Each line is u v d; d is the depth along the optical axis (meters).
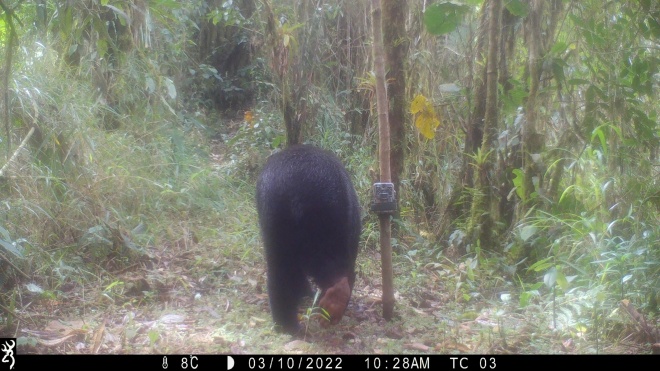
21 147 4.39
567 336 3.71
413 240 5.08
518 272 4.45
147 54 6.39
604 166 4.72
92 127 5.48
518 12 4.48
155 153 5.85
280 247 3.59
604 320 3.75
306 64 5.85
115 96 6.11
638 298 3.97
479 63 5.11
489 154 4.81
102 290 4.10
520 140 4.75
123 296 4.05
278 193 3.58
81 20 4.88
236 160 6.40
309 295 4.18
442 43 5.71
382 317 3.90
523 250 4.46
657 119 5.36
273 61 5.44
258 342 3.59
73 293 4.09
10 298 3.83
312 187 3.55
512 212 4.79
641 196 4.62
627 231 4.54
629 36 4.79
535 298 4.11
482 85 5.03
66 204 4.60
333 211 3.54
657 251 4.13
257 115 7.20
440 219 5.20
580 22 4.71
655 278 4.03
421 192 5.51
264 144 6.50
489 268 4.47
